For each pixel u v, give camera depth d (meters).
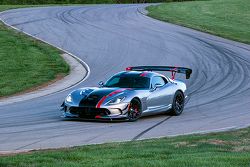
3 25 76.62
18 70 50.12
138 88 29.20
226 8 116.00
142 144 20.20
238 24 93.56
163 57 59.88
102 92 27.97
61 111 31.61
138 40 70.06
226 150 18.72
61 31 74.75
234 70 53.19
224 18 100.44
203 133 24.48
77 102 27.52
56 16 88.81
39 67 52.06
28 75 47.97
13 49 60.50
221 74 50.88
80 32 74.56
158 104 29.78
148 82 29.61
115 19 88.38
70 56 59.50
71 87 43.31
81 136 23.36
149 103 29.09
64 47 64.44
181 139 21.72
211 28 85.25
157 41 69.81
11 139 22.34
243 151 18.66
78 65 55.00
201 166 14.71
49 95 39.09
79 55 60.31
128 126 26.59
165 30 79.06
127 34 74.19
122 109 27.39
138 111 28.45
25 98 37.69
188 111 33.06
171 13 102.81
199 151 18.22
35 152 18.48
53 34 72.25
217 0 133.12
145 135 24.08
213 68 54.19
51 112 31.25
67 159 16.14
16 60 54.84
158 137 23.02
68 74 50.19
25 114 30.44
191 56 60.72
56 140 22.23
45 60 55.78
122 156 16.55
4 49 60.25
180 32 77.88
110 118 27.19
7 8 98.38
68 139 22.52
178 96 31.55
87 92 28.20
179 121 29.02
